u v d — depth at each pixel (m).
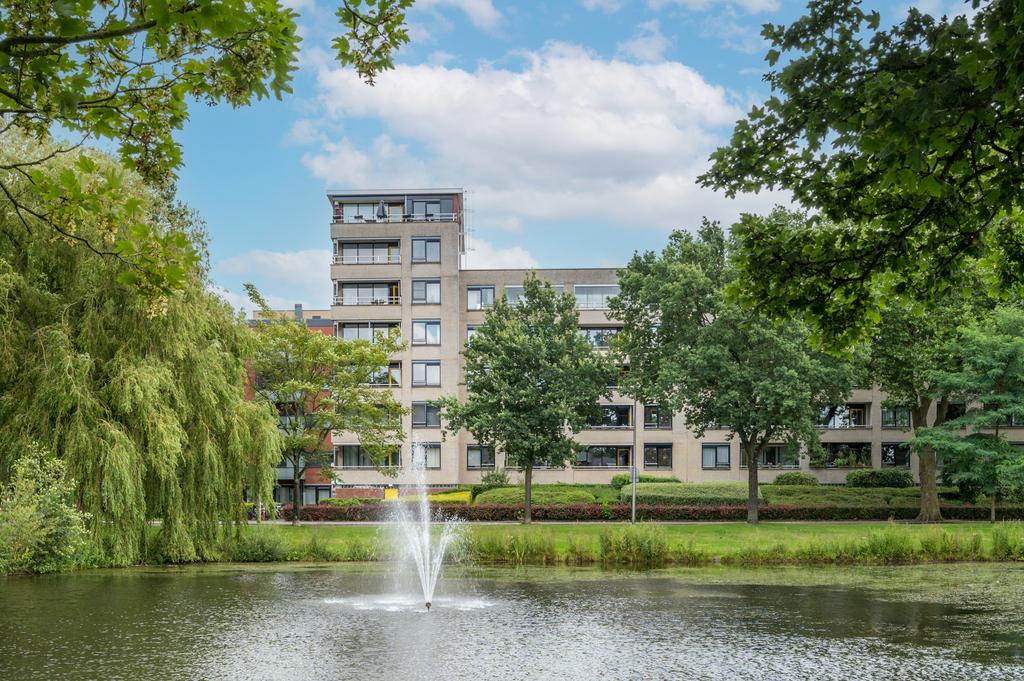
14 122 9.00
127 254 8.76
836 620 23.89
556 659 19.28
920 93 8.16
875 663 18.88
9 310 30.69
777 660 19.16
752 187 11.48
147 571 33.03
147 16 7.04
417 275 77.06
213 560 36.16
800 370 48.91
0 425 30.36
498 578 32.56
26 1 7.96
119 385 30.62
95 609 25.33
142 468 31.12
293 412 55.53
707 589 29.72
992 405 60.50
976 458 51.62
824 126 9.85
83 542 31.06
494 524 52.75
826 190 11.13
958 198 10.63
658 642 21.05
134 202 8.77
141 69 9.03
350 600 27.27
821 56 9.93
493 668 18.50
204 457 33.38
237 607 25.88
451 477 75.69
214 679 17.55
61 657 19.38
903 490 61.75
